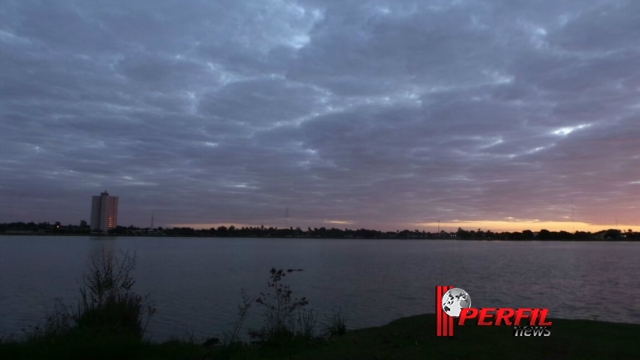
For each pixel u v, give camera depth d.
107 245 135.75
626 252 116.25
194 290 29.92
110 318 10.97
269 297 25.36
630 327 10.15
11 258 69.19
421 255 93.31
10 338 10.98
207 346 10.88
